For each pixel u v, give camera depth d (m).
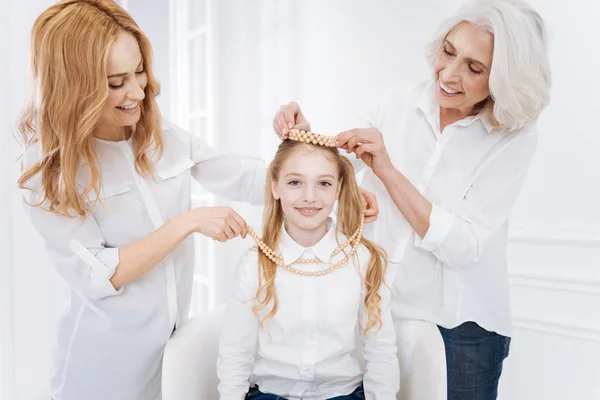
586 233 1.81
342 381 1.17
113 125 1.18
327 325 1.14
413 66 2.10
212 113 2.75
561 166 1.86
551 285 1.90
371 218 1.25
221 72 2.75
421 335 1.19
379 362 1.15
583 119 1.80
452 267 1.27
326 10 2.39
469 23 1.18
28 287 1.94
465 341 1.34
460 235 1.19
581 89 1.80
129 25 1.09
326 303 1.14
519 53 1.12
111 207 1.18
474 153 1.28
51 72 1.03
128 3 3.02
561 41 1.82
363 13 2.25
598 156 1.78
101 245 1.14
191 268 1.34
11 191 1.88
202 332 1.21
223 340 1.15
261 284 1.13
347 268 1.17
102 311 1.17
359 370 1.19
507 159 1.26
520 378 2.00
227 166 1.39
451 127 1.29
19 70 1.87
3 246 1.86
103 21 1.04
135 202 1.20
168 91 3.32
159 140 1.21
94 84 1.02
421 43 2.07
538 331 1.95
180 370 1.12
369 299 1.17
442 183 1.30
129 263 1.10
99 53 1.01
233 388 1.12
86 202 1.13
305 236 1.16
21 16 1.88
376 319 1.16
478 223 1.24
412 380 1.19
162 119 1.34
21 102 1.88
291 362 1.13
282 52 2.60
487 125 1.27
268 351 1.15
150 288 1.20
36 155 1.12
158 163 1.25
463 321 1.31
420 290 1.33
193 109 2.98
